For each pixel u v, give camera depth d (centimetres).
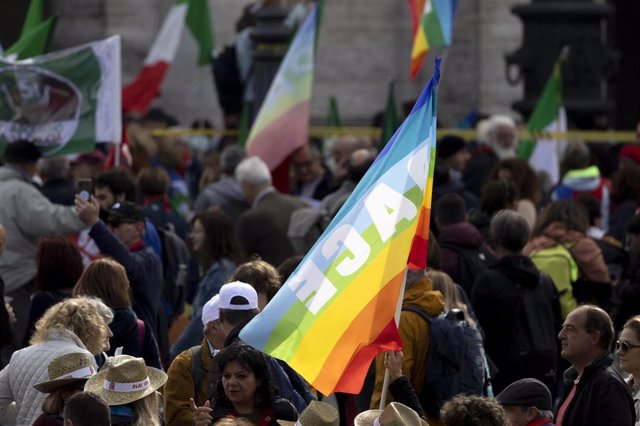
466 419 1731
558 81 4194
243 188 3241
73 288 2525
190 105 6688
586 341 2108
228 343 2061
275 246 3147
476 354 2305
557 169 4269
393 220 1919
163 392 2211
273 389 1959
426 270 2436
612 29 7538
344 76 7031
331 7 7025
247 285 2108
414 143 1945
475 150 4091
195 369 2120
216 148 4978
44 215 2867
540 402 2017
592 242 2973
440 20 3575
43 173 3259
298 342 1880
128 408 1928
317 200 3872
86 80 3206
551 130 4241
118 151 3247
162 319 2783
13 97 3225
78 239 3027
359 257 1906
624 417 2073
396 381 2033
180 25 5144
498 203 3105
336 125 5206
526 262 2664
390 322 1895
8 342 2536
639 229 3006
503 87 6712
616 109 7556
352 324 1889
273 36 4450
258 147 3778
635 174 3484
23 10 7169
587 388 2102
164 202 3353
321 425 1781
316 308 1889
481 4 6712
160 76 5134
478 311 2652
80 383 1953
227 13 6681
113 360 1944
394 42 7025
